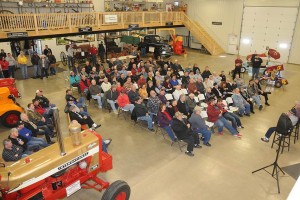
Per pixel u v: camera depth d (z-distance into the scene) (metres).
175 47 21.42
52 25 13.12
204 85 11.25
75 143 4.52
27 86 12.88
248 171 6.50
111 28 15.91
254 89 10.70
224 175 6.33
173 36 21.69
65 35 13.79
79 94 11.62
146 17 18.22
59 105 10.45
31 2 16.11
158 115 7.82
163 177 6.22
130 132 8.42
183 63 18.47
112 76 11.64
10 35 11.65
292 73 16.31
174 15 20.67
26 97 11.30
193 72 12.47
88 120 8.23
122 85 11.23
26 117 7.02
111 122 9.12
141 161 6.86
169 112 8.63
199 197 5.59
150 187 5.86
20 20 11.91
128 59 16.31
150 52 19.92
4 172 3.90
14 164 4.10
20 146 6.30
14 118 8.75
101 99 10.24
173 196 5.61
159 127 8.66
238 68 14.37
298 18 18.09
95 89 10.28
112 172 6.38
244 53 21.62
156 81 10.98
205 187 5.90
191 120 7.66
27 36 12.27
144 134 8.30
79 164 4.70
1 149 7.45
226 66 17.66
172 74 11.59
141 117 8.52
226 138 8.16
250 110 10.16
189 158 7.03
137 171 6.44
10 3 15.51
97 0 19.44
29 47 18.92
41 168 4.06
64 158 4.32
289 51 19.02
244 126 9.02
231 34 21.97
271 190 5.82
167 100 9.68
